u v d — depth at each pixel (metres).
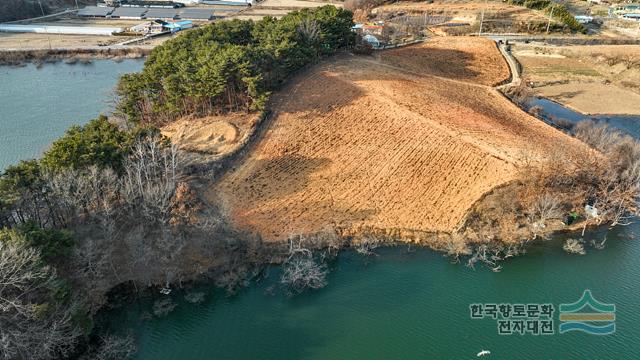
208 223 64.88
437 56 131.12
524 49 144.12
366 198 75.31
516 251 65.19
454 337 53.34
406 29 157.12
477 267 63.12
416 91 101.88
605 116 106.94
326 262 64.06
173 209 66.25
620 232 69.44
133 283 58.66
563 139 89.50
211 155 81.56
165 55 97.31
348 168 81.12
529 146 83.94
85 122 106.19
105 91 124.38
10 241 44.75
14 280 42.78
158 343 52.62
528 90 112.31
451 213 71.62
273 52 97.44
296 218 71.25
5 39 169.12
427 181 77.56
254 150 84.44
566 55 140.12
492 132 88.44
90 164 62.81
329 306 57.38
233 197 74.69
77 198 59.59
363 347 52.12
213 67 87.06
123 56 153.62
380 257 65.06
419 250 66.19
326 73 105.75
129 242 60.16
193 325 54.84
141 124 89.69
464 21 168.75
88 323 50.91
